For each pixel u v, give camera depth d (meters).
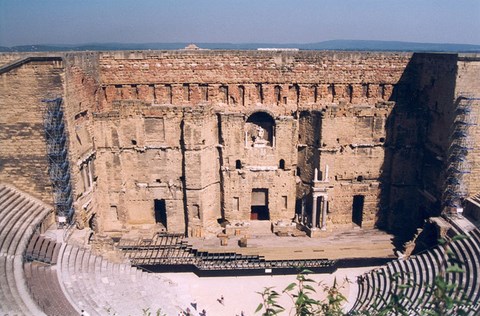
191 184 49.53
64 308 30.92
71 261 37.50
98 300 34.19
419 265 40.78
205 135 49.03
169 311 37.22
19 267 31.84
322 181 49.91
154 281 41.94
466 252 38.16
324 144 49.84
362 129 51.09
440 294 10.73
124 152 49.88
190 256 46.06
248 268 44.38
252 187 52.06
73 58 42.00
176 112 48.88
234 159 50.91
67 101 40.16
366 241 49.66
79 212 42.72
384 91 52.34
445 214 44.44
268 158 51.41
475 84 43.34
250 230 51.78
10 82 38.66
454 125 43.97
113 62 49.72
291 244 48.47
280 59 50.19
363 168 52.19
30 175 40.97
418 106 51.34
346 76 51.28
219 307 39.53
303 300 12.09
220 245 48.09
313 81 51.03
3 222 36.25
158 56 49.78
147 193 51.22
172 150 50.00
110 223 51.25
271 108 51.16
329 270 45.34
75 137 42.38
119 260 42.47
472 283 34.53
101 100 50.25
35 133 40.00
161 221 54.78
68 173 41.56
